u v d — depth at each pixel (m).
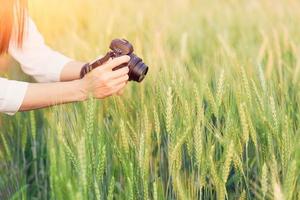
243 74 1.71
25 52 1.80
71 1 3.40
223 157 1.54
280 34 3.08
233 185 1.73
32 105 1.57
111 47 1.61
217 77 1.91
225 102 1.72
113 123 1.69
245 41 2.97
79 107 1.69
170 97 1.55
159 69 1.99
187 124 1.58
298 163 1.44
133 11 3.95
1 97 1.55
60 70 1.79
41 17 3.28
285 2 3.78
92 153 1.45
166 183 1.69
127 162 1.49
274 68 2.12
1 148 1.91
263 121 1.64
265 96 1.67
